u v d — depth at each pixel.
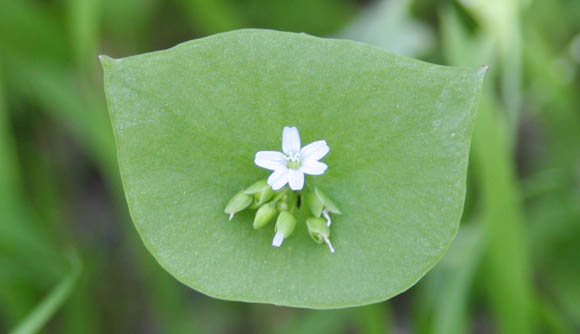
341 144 0.15
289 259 0.15
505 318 0.17
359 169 0.15
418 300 0.19
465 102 0.14
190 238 0.14
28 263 0.19
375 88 0.14
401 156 0.14
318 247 0.15
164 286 0.19
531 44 0.19
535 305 0.18
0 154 0.19
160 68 0.14
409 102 0.14
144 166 0.14
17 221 0.19
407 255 0.14
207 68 0.14
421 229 0.14
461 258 0.18
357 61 0.14
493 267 0.17
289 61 0.14
